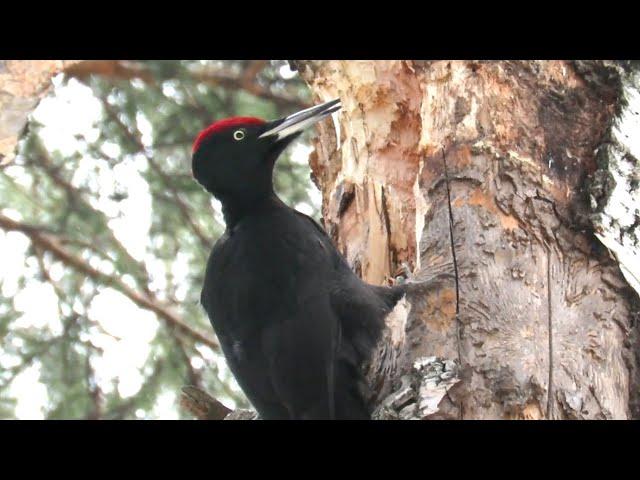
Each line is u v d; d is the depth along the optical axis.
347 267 6.80
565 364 5.59
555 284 5.82
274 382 6.38
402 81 7.13
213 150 7.15
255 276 6.55
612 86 6.33
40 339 10.00
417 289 5.99
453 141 6.27
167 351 10.11
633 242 5.93
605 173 6.02
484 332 5.69
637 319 5.81
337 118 7.60
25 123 7.29
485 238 5.95
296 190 10.45
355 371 6.41
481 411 5.42
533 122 6.25
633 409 5.68
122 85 10.46
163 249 10.28
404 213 6.98
